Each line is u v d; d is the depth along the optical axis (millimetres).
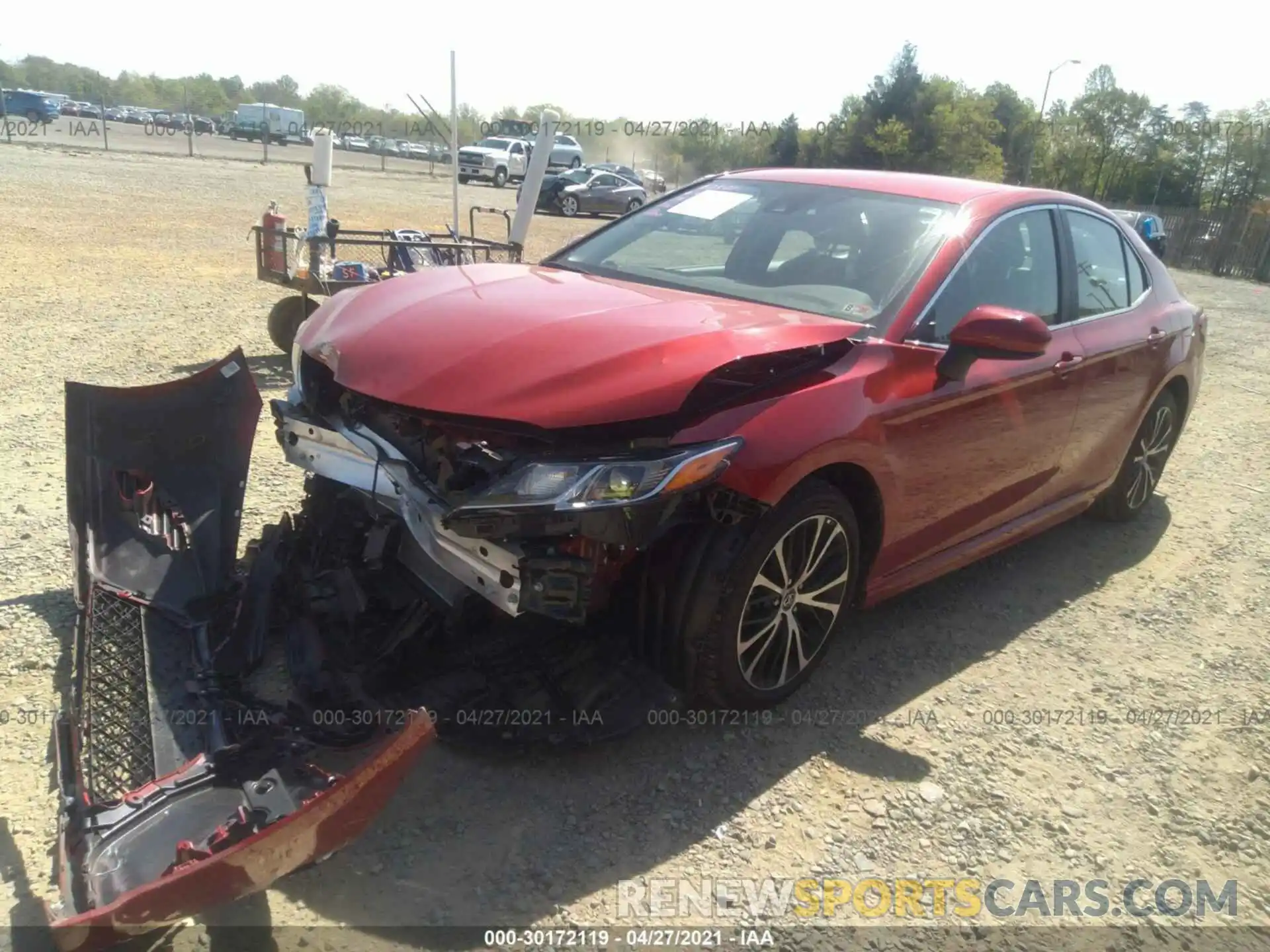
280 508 4703
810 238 3957
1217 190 65938
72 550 3305
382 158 38500
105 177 23938
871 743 3354
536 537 2658
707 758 3174
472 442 2793
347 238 8148
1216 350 12953
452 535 2717
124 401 3613
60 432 5699
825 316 3523
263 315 9734
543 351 2873
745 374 2988
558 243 19875
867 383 3266
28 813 2699
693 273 3979
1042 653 4121
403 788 2904
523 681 3090
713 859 2752
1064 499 4781
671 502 2748
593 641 3189
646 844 2781
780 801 3012
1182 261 34875
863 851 2852
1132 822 3105
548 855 2705
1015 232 4156
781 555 3148
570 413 2676
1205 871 2920
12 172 22750
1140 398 4992
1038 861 2891
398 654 3057
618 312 3168
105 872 2191
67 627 3602
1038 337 3309
